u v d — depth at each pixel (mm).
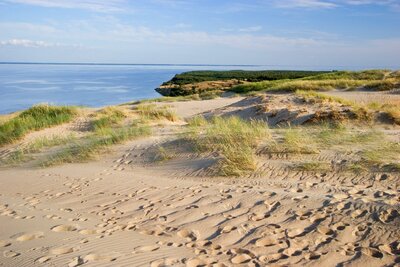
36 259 4273
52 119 17672
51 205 6891
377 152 8305
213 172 8273
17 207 6770
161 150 10359
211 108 24438
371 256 4359
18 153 12609
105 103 46375
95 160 10758
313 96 19484
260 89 36094
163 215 5961
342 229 5023
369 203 5695
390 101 21250
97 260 4262
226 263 4277
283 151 9008
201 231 5262
